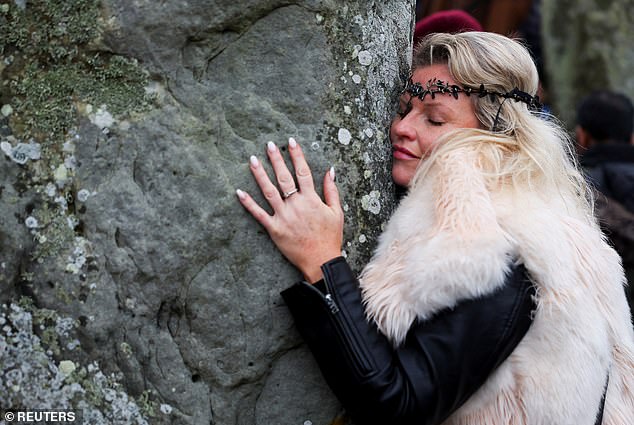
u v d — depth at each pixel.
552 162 1.83
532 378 1.66
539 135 1.84
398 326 1.65
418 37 2.55
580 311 1.68
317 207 1.75
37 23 1.68
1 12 1.67
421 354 1.62
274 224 1.73
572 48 6.50
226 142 1.76
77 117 1.70
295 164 1.76
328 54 1.82
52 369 1.68
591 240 1.79
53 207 1.69
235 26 1.75
